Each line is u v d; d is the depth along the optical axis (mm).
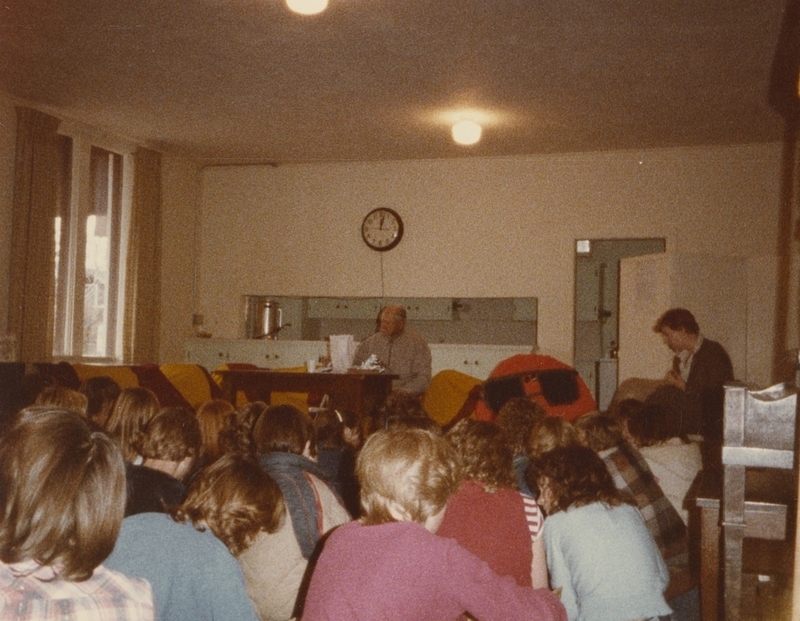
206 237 9516
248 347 8758
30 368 6719
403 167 8953
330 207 9172
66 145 7602
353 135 7871
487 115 7035
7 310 6793
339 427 3576
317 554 2230
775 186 7773
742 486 2834
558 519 2395
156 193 8539
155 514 1631
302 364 8555
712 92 6223
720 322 7504
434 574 1513
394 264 8945
